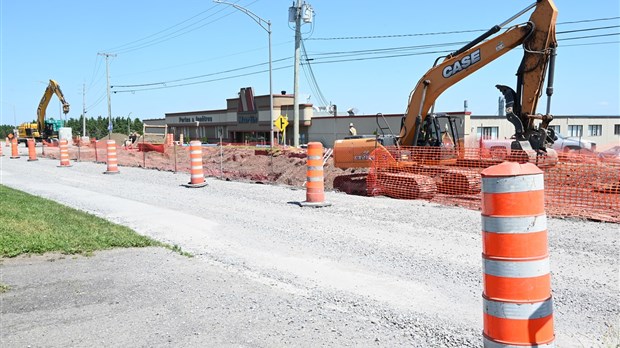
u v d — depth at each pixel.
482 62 13.71
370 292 5.90
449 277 6.45
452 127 15.77
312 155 12.30
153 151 36.25
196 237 9.04
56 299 5.51
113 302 5.44
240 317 5.05
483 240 3.36
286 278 6.47
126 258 7.27
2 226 8.56
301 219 10.60
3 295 5.61
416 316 5.11
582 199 11.50
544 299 3.22
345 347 4.36
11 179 19.83
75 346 4.34
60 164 27.56
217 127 69.44
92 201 13.55
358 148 15.07
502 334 3.22
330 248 8.07
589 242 8.12
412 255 7.53
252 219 10.68
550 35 12.66
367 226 9.75
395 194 13.93
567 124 53.97
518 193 3.20
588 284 6.06
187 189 16.23
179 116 77.75
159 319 4.97
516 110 13.32
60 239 7.95
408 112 15.27
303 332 4.68
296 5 30.69
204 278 6.38
